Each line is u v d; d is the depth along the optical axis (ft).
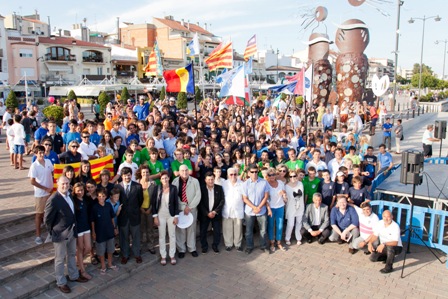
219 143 37.88
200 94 139.74
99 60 180.65
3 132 69.92
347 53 78.74
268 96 73.46
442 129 45.06
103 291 21.85
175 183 26.14
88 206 22.52
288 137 42.68
